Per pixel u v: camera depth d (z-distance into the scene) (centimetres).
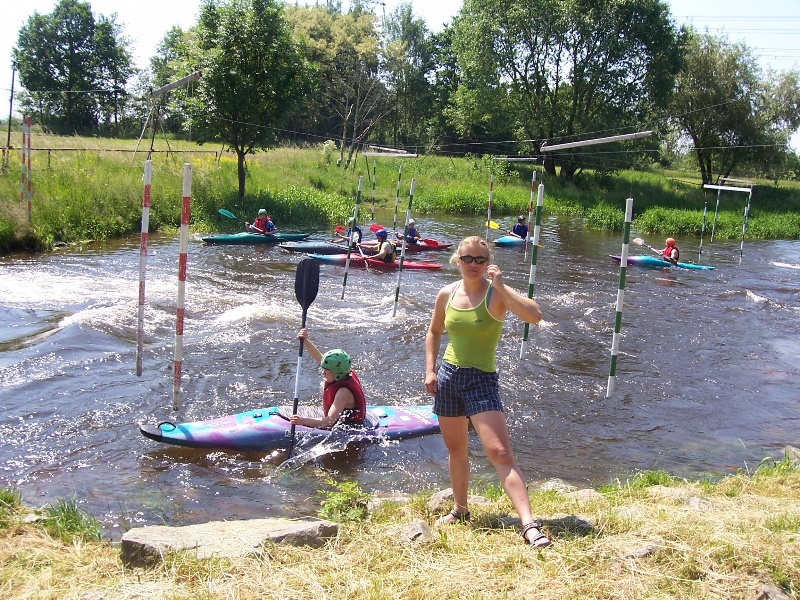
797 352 1075
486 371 408
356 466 627
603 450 687
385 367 902
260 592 339
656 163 5572
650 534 395
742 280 1750
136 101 5784
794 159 4628
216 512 529
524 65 4119
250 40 2219
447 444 429
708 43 4309
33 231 1594
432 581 348
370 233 2139
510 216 3130
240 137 2341
